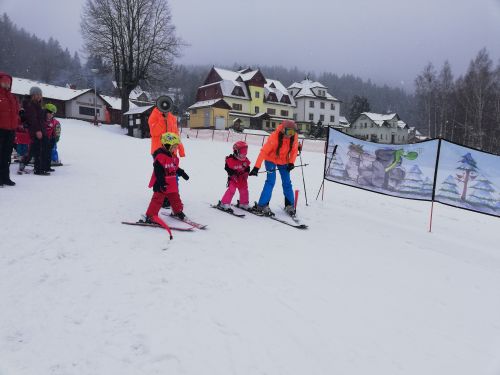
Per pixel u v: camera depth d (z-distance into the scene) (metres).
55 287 3.30
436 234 6.50
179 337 2.73
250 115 57.75
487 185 6.17
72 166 10.55
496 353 2.87
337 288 3.79
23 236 4.43
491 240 6.48
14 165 9.61
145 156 15.27
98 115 47.75
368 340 2.92
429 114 49.66
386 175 7.39
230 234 5.24
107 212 5.79
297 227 5.92
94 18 39.62
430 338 3.03
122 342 2.63
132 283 3.48
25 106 8.25
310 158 19.78
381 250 5.20
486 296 3.95
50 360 2.40
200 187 8.71
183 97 89.31
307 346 2.77
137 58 40.50
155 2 40.44
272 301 3.39
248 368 2.47
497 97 39.81
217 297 3.37
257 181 10.20
